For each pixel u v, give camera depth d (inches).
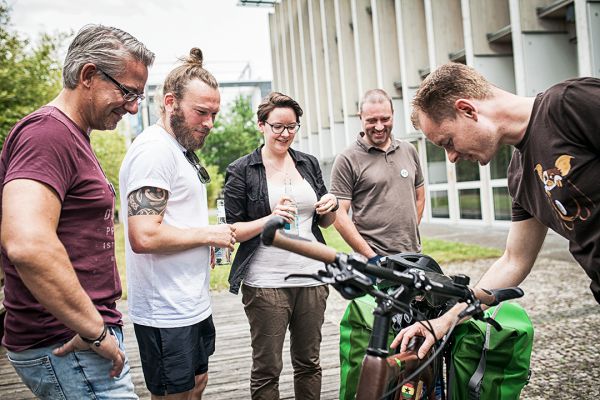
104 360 63.2
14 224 53.4
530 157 65.1
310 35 787.4
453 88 64.5
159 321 80.7
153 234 76.4
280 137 100.0
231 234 83.9
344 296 46.5
